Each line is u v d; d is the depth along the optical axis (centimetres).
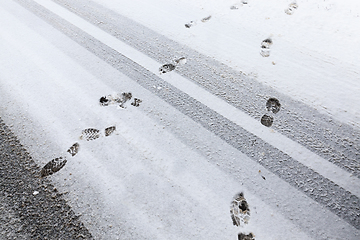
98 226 145
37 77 231
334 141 175
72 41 266
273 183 158
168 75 227
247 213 147
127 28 276
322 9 268
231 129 186
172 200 153
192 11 288
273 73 220
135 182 162
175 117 196
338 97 199
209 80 220
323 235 138
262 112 195
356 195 151
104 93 215
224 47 245
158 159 172
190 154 174
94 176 165
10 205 154
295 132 182
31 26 289
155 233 142
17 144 183
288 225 142
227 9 285
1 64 245
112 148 179
